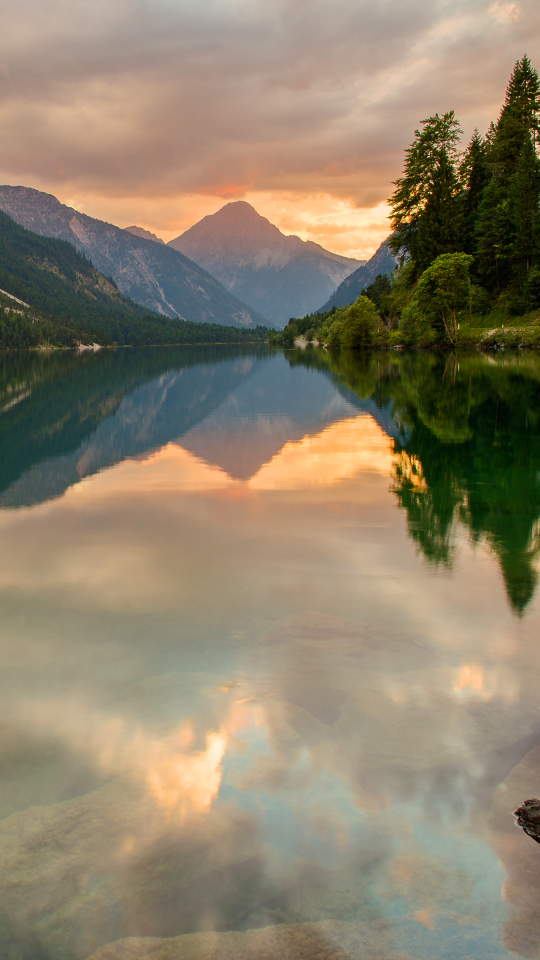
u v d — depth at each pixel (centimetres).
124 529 764
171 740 329
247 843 262
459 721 343
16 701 370
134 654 431
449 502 873
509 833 266
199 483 1034
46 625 481
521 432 1515
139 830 270
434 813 277
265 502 894
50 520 809
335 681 389
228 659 421
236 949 221
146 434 1614
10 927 232
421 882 245
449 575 587
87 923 232
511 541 693
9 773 304
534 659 418
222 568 612
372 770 303
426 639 450
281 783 295
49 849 260
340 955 217
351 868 251
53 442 1495
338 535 725
